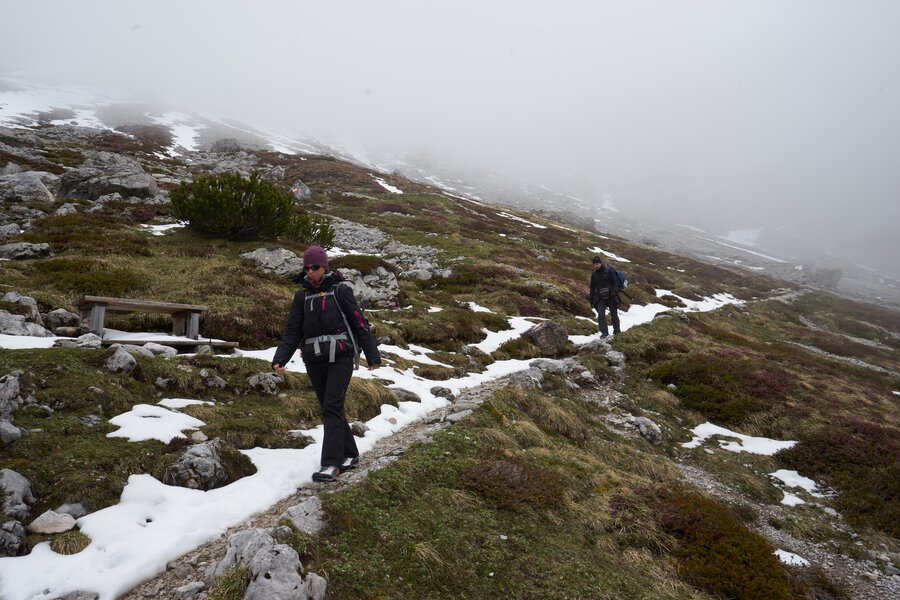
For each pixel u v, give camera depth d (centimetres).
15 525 443
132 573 434
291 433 792
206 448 629
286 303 1548
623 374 1670
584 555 616
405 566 496
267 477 644
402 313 1958
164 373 845
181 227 2378
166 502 545
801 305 5388
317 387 656
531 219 7275
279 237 2445
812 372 2019
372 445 828
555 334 1956
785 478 1200
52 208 2392
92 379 732
